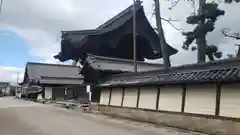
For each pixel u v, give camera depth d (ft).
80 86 126.31
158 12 72.74
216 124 41.24
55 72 235.61
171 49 118.21
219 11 59.52
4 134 41.86
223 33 61.31
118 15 127.65
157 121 55.36
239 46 60.59
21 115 75.77
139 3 119.85
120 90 72.79
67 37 120.88
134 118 63.93
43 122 58.23
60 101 143.84
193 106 46.62
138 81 62.28
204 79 41.88
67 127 49.83
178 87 50.80
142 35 126.62
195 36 60.80
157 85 56.90
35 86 227.20
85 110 93.56
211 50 59.00
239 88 38.24
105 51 126.62
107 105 78.48
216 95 42.11
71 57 131.54
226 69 40.55
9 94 462.19
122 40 127.13
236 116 38.29
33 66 236.84
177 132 44.70
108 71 90.07
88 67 98.12
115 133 42.98
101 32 121.39
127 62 105.29
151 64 115.65
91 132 43.80
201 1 61.82
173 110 51.39
